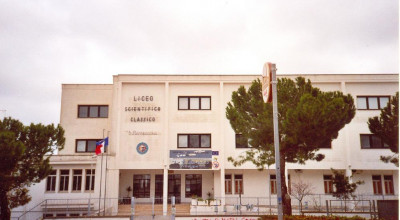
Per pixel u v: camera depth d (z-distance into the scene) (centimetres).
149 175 3338
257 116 1758
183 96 3234
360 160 3134
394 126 1747
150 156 3106
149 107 3188
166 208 2945
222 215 2309
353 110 1781
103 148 2805
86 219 2342
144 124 3156
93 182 2991
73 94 3400
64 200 2900
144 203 3231
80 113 3384
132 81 3200
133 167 3077
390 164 3125
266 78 1335
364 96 3238
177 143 3147
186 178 3328
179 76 3225
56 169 2986
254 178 3206
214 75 3231
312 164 3111
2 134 1745
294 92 1736
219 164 3092
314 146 1684
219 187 3158
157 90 3222
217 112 3200
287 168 3109
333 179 2473
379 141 3181
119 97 3172
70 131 3341
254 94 1809
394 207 1766
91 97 3403
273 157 1767
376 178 3234
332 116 1592
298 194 2856
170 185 3322
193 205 2838
